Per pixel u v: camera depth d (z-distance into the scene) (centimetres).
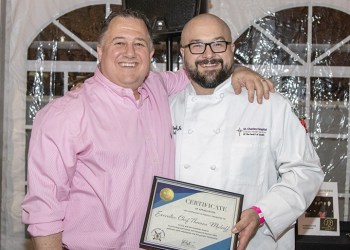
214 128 193
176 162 194
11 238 314
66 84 316
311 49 311
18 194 314
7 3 310
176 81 213
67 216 178
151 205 174
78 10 314
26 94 314
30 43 314
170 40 255
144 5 249
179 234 173
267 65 312
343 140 311
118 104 183
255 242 190
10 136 313
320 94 312
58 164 172
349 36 310
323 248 247
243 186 188
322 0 309
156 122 190
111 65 181
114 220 173
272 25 312
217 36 190
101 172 176
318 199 263
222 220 173
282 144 190
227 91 197
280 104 192
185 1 244
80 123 175
